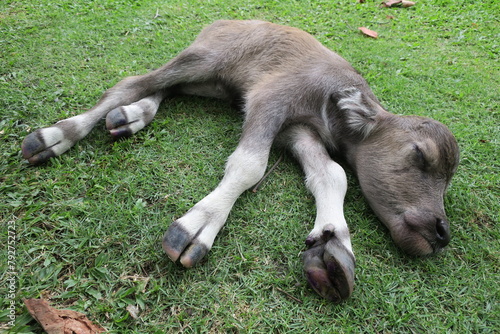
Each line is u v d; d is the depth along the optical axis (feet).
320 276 2.47
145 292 2.43
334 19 5.85
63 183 2.89
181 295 2.44
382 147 3.09
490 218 3.11
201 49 3.65
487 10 6.27
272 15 5.77
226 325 2.35
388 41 5.33
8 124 3.25
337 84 3.43
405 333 2.45
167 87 3.69
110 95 3.43
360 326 2.44
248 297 2.48
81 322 2.25
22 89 3.63
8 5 4.99
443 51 5.16
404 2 6.40
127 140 3.23
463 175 3.42
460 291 2.66
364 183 3.09
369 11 6.20
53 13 4.92
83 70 4.00
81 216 2.74
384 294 2.59
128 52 4.39
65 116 3.41
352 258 2.58
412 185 2.87
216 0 5.98
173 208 2.87
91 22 4.85
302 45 3.66
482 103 4.22
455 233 3.00
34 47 4.22
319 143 3.35
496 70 4.81
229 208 2.80
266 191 3.08
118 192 2.91
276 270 2.64
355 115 3.23
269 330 2.37
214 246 2.68
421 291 2.63
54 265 2.48
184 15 5.42
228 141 3.42
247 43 3.67
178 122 3.52
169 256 2.51
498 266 2.82
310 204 3.05
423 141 2.93
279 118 3.27
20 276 2.41
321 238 2.67
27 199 2.78
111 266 2.52
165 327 2.32
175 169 3.13
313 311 2.45
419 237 2.74
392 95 4.21
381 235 2.92
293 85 3.39
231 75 3.68
